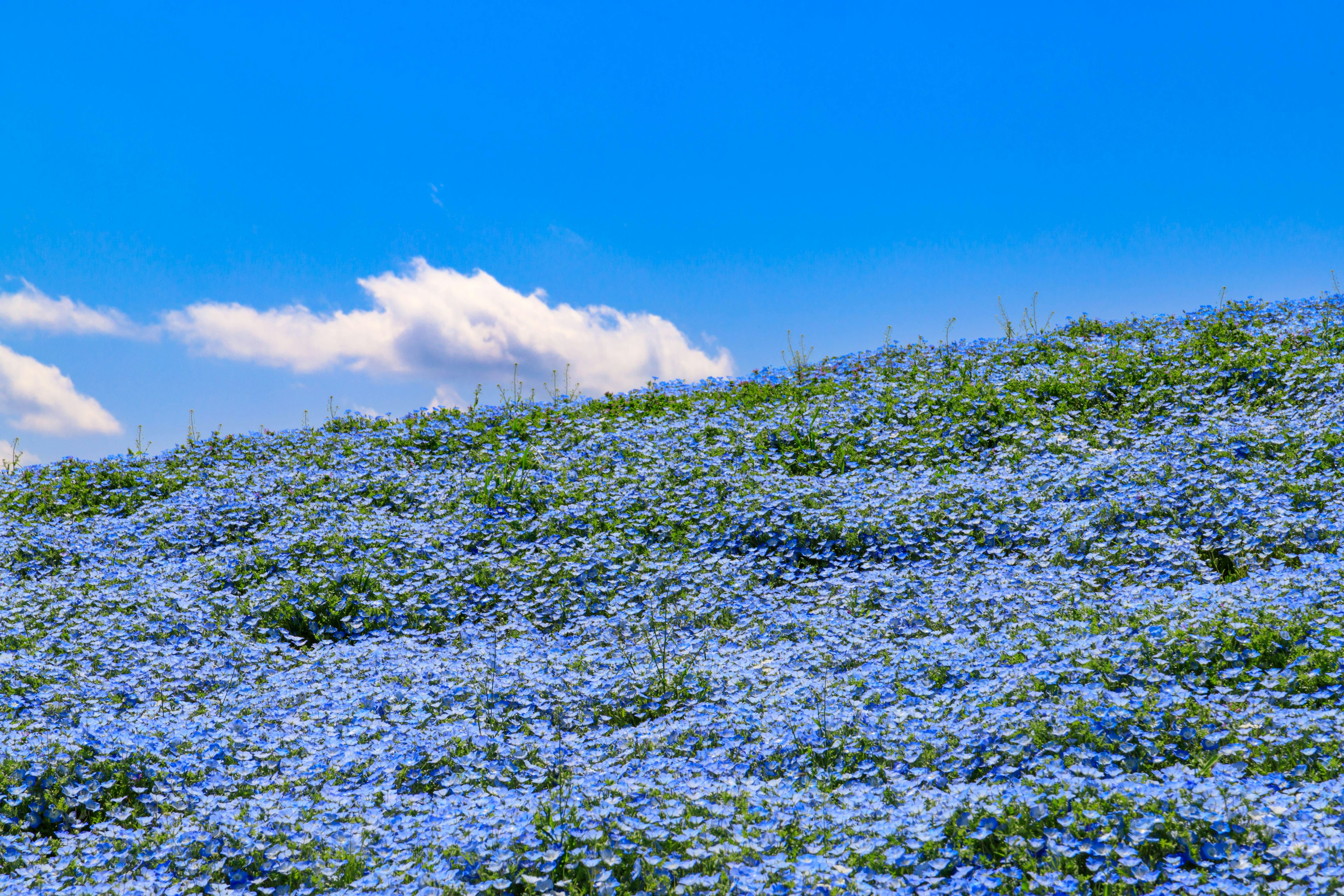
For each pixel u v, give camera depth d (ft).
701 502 40.73
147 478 51.98
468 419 59.72
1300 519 29.22
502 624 31.27
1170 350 55.06
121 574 35.86
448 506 42.80
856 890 12.68
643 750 19.20
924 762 17.63
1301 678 18.93
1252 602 22.67
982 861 13.78
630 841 14.42
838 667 23.77
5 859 14.83
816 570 33.99
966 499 36.76
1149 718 17.74
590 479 44.86
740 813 15.69
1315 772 15.85
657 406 60.85
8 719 20.98
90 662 26.40
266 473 50.34
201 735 20.22
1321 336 52.75
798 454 47.57
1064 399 50.37
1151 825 13.87
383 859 14.62
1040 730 17.94
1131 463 37.11
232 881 14.48
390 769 18.45
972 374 57.36
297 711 22.45
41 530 42.88
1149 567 28.81
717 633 27.68
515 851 14.29
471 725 20.43
